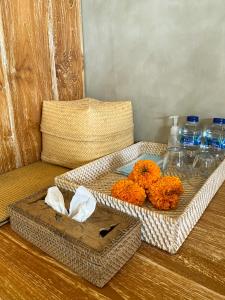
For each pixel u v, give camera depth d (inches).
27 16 37.3
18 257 21.8
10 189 32.6
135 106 44.9
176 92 40.1
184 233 22.6
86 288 18.7
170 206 25.0
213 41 35.2
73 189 27.2
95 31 45.7
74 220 21.6
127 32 42.1
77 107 37.0
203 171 34.2
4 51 35.2
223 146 35.7
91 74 48.8
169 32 38.2
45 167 40.0
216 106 37.3
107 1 42.6
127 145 42.0
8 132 37.6
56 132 38.6
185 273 19.8
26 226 23.0
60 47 43.2
